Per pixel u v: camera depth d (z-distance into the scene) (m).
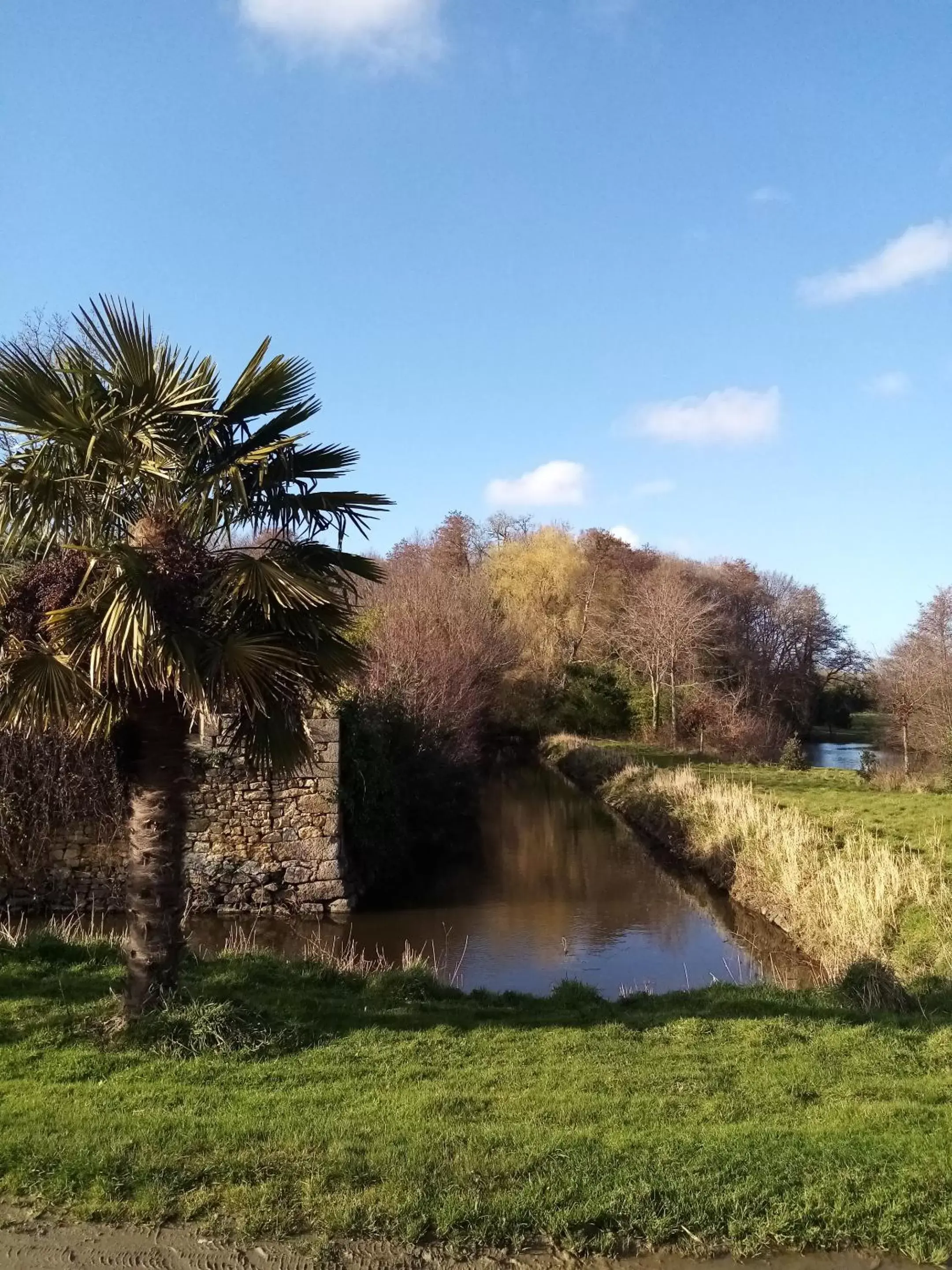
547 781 33.47
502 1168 3.92
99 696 5.81
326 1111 4.62
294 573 6.15
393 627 23.73
